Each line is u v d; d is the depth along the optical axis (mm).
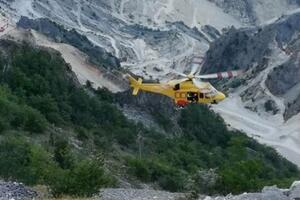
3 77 130000
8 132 94688
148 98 185875
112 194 39000
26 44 161000
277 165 185750
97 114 143625
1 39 155750
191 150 144500
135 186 90688
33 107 120188
